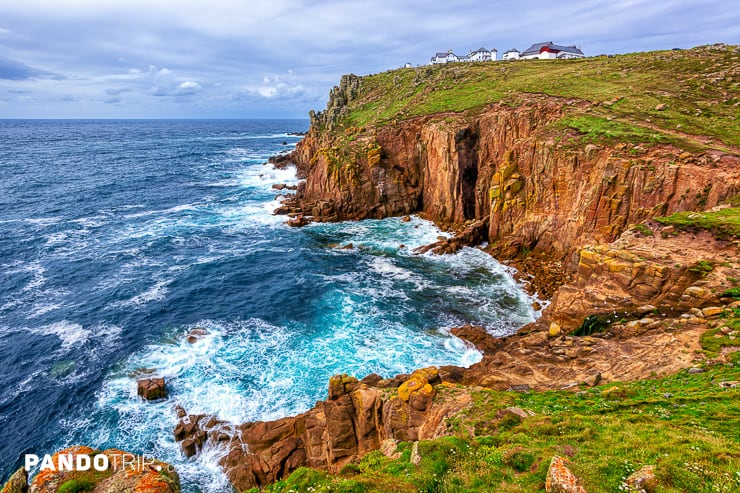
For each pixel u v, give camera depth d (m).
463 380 27.50
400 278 48.41
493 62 115.00
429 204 70.19
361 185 69.81
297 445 24.42
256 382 30.92
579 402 18.91
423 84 102.31
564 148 49.28
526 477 12.63
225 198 85.31
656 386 19.58
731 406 15.59
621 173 42.88
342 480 13.70
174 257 54.94
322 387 30.34
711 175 38.00
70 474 11.98
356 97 125.00
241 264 52.75
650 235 33.56
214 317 40.16
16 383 30.97
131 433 26.66
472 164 64.06
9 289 44.62
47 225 66.06
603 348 25.84
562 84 71.38
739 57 65.69
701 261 28.41
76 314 40.19
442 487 13.09
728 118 48.31
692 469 11.50
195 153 158.62
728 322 23.53
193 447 25.53
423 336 36.69
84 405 28.95
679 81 62.09
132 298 43.53
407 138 72.75
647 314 27.75
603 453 13.12
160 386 29.56
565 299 33.22
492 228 56.66
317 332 37.56
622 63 78.75
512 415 17.48
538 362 27.06
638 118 52.00
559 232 49.53
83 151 161.88
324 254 55.94
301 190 81.75
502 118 62.03
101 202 81.00
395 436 22.03
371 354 34.06
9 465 24.73
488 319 39.44
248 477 23.34
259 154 157.00
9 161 127.44
